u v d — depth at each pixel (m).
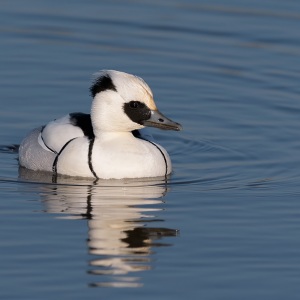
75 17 25.42
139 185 16.34
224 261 13.02
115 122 16.53
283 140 18.91
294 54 23.31
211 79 21.97
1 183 16.31
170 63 22.78
